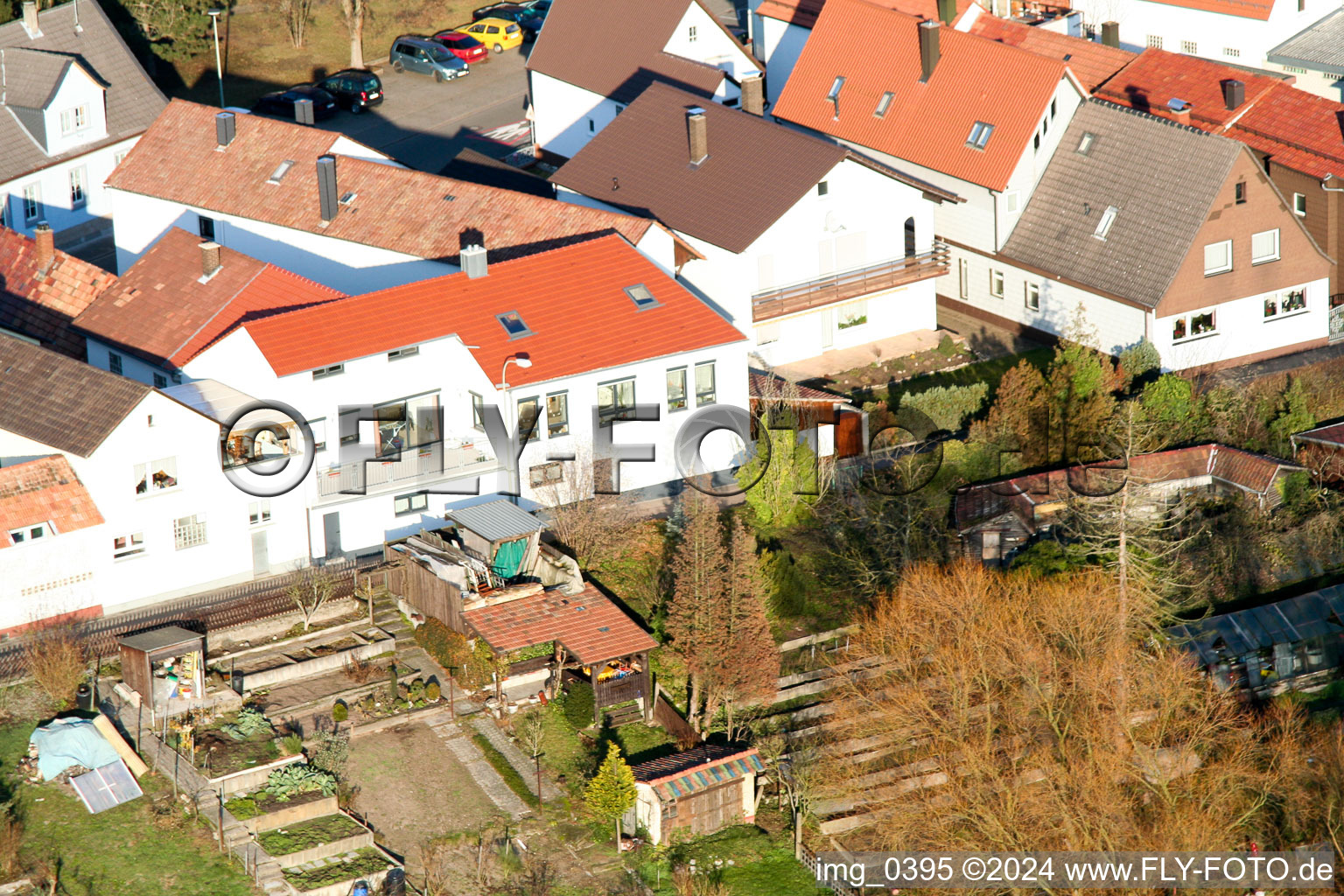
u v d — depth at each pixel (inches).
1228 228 2544.3
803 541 2207.2
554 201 2517.2
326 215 2642.7
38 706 1910.7
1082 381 2364.7
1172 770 1862.7
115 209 2901.1
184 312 2348.7
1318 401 2532.0
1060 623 1925.4
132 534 2030.0
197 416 2033.7
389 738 1911.9
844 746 1909.4
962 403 2432.3
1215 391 2445.9
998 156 2672.2
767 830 1877.5
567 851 1802.4
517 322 2239.2
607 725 1956.2
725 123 2630.4
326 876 1732.3
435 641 1985.7
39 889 1689.2
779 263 2534.5
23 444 2020.2
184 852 1743.4
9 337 2142.0
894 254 2637.8
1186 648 2124.8
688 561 1996.8
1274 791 1881.2
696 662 1956.2
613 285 2319.1
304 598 2057.1
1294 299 2645.2
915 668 1914.4
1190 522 2294.5
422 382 2199.8
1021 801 1786.4
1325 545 2299.5
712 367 2273.6
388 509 2177.7
